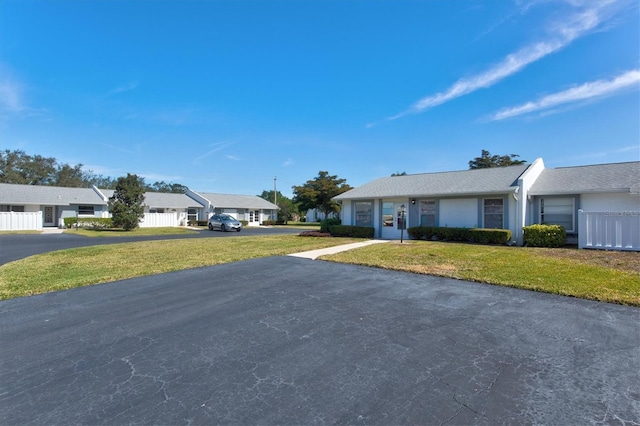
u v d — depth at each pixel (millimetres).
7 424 2484
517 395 2838
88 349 3814
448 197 17234
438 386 2986
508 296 5887
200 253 11773
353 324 4566
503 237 14609
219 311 5156
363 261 9508
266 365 3406
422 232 17250
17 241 17812
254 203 47094
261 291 6340
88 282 7082
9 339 4117
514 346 3822
